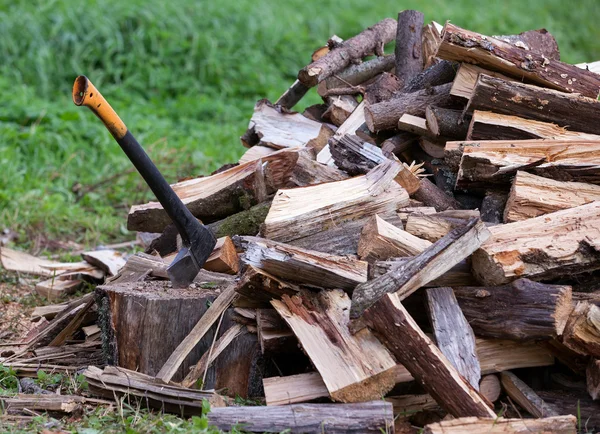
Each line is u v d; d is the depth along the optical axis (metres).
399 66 10.47
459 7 27.97
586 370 6.60
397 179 8.05
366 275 6.88
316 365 6.28
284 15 24.66
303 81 10.23
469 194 8.45
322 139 9.58
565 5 30.05
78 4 21.75
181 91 20.67
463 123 8.36
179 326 7.26
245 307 7.24
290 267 6.83
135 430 6.16
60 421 6.61
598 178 7.43
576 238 6.74
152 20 21.88
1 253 11.67
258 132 10.16
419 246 7.07
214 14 23.34
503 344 6.86
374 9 26.41
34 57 19.98
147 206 9.10
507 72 8.21
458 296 6.77
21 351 8.45
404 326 6.11
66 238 13.38
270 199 8.47
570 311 6.52
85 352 8.27
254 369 7.18
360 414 6.10
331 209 7.35
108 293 7.38
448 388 6.03
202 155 16.36
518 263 6.58
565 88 8.10
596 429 6.46
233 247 7.97
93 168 15.95
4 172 14.91
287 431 6.09
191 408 6.67
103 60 20.56
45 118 17.39
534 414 6.54
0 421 6.43
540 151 7.62
